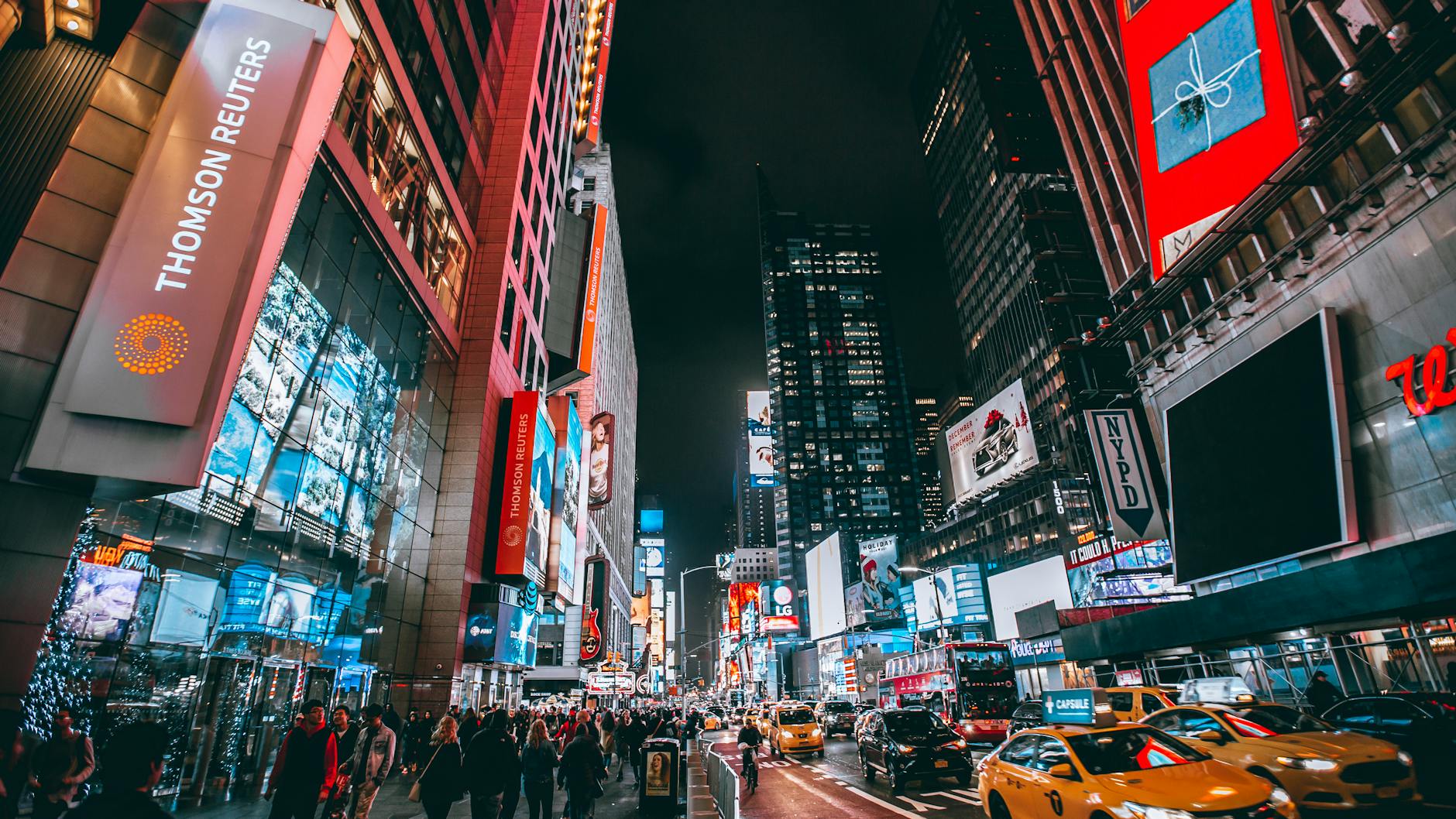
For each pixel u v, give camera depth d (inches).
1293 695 857.5
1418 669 706.8
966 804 550.0
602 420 2704.2
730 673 6830.7
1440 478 725.9
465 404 1237.1
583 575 2000.5
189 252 449.1
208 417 427.2
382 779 371.6
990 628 2962.6
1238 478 988.6
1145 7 1186.0
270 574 677.3
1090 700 445.4
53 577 405.1
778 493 7829.7
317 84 524.7
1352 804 362.0
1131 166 1456.7
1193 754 338.3
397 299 1002.7
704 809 534.9
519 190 1494.8
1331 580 750.5
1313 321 876.6
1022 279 4274.1
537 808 385.4
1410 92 772.6
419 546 1098.1
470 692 1162.0
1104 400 3614.7
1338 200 871.1
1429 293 746.8
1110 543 1689.2
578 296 2021.4
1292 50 919.7
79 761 337.4
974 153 5036.9
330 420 801.6
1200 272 1098.7
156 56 501.0
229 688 604.4
